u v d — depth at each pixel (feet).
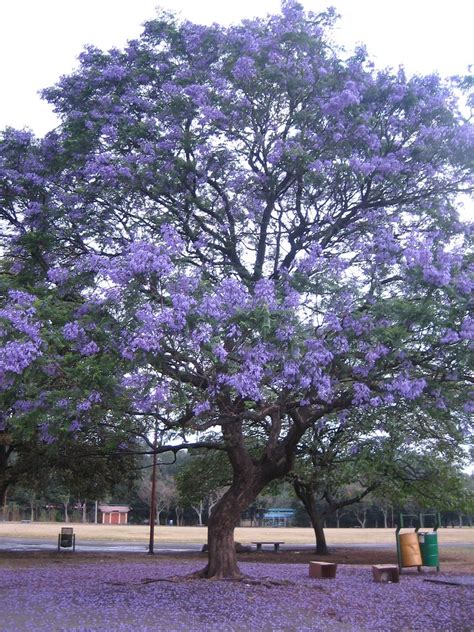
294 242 49.11
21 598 40.19
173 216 47.21
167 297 33.14
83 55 51.19
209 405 34.86
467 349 34.40
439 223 44.73
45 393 34.14
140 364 32.40
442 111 45.83
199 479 100.63
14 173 45.68
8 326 31.63
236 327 31.96
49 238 44.80
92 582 49.75
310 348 33.73
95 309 33.40
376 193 47.09
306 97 46.98
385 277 39.52
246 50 46.42
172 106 46.42
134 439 63.05
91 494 96.73
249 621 32.78
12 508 313.32
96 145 46.83
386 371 35.68
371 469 75.25
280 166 45.37
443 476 88.17
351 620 34.32
